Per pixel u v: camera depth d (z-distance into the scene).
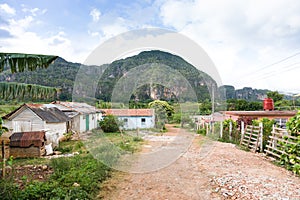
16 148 7.83
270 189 4.55
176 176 5.18
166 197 4.15
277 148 7.31
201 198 4.13
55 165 5.95
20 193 3.88
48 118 11.48
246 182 4.94
